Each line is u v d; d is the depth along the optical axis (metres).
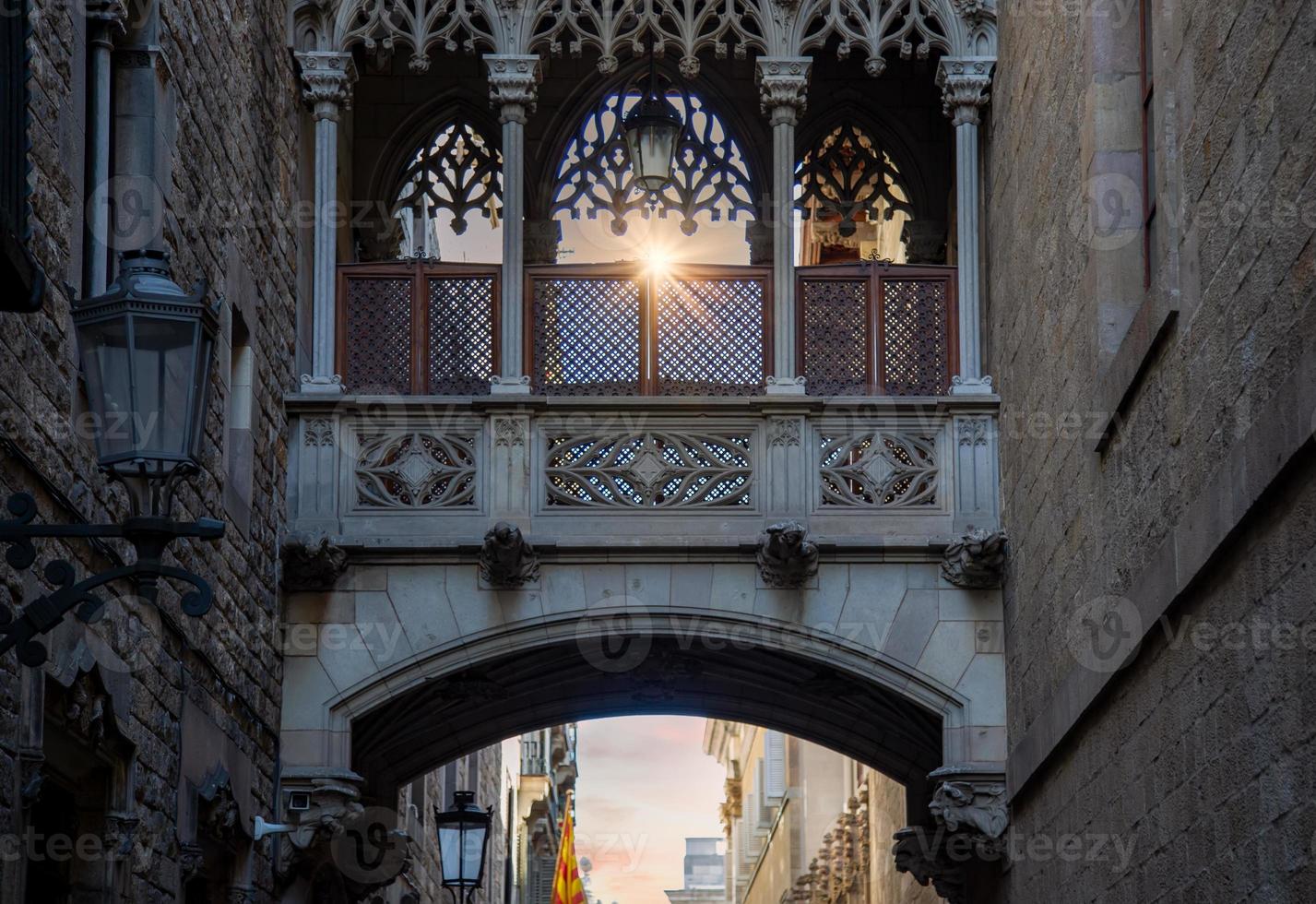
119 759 11.21
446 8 16.75
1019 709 15.27
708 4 16.58
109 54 11.52
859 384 16.53
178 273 12.37
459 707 18.78
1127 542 11.95
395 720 17.89
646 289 16.58
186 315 8.21
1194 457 10.45
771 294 16.58
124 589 11.17
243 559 14.26
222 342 13.59
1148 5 12.70
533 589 15.85
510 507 15.90
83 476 10.44
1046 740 14.17
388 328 16.58
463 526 15.88
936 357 16.58
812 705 19.30
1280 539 8.98
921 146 18.83
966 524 15.95
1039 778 14.72
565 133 18.94
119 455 8.09
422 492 15.92
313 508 15.87
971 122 16.61
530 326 16.53
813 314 16.61
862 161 18.98
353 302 16.59
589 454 16.02
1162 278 10.98
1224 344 9.86
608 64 16.50
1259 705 9.37
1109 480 12.41
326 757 15.61
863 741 19.80
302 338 16.41
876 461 16.06
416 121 18.91
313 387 16.22
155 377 8.13
